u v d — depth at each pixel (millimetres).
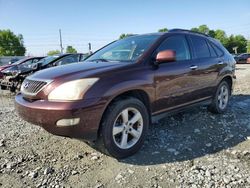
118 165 3371
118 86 3367
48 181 3008
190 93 4590
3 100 8102
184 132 4551
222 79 5543
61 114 3037
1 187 2904
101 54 4570
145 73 3746
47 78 3328
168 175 3115
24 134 4496
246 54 36156
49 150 3828
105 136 3318
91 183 2965
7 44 80188
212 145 4012
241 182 2930
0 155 3670
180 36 4664
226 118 5398
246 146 3969
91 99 3137
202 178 3029
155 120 4059
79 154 3682
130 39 4656
